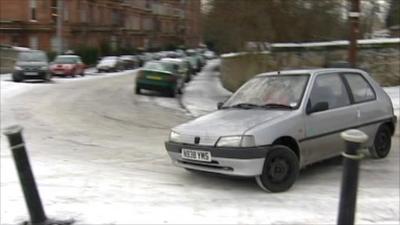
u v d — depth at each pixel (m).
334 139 6.99
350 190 3.71
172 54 58.69
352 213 3.72
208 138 6.21
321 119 6.80
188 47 95.50
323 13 22.56
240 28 21.53
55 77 34.22
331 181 6.83
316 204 5.80
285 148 6.27
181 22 97.81
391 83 19.48
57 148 9.34
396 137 10.28
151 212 5.47
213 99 20.30
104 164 7.94
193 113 15.48
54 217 5.23
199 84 30.78
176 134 6.62
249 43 21.73
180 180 6.88
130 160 8.28
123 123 12.97
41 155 8.62
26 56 28.22
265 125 6.18
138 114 14.97
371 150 8.02
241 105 7.07
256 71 21.84
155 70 21.44
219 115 6.83
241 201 5.91
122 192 6.26
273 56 21.36
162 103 18.55
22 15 46.84
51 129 11.66
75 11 55.44
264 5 21.05
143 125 12.72
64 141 10.12
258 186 6.54
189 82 32.53
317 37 23.09
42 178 6.97
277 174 6.23
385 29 40.12
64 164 7.90
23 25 46.56
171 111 15.98
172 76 21.33
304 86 6.90
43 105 16.50
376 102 7.87
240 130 6.09
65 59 35.91
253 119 6.38
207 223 5.12
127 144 9.84
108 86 26.22
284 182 6.29
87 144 9.81
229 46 24.39
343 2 23.11
